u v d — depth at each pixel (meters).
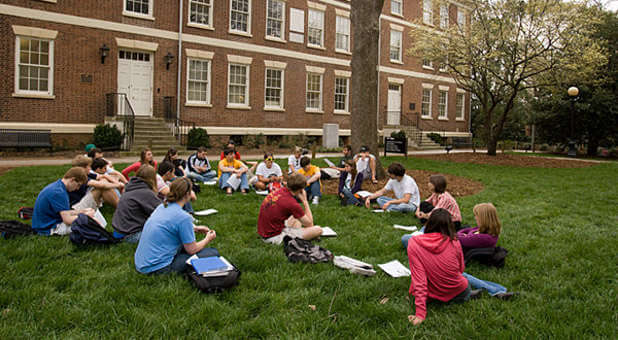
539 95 25.52
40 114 15.05
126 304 3.45
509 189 10.58
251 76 20.52
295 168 9.80
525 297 3.90
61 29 15.34
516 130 36.38
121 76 17.02
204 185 9.48
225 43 19.48
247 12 20.25
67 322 3.14
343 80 24.77
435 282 3.56
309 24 22.83
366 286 3.96
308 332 3.14
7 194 7.70
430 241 3.57
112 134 15.48
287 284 4.00
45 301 3.43
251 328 3.16
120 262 4.38
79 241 4.71
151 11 17.38
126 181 7.34
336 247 5.20
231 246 5.09
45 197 4.99
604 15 22.45
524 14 17.86
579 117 24.12
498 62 20.06
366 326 3.28
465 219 7.27
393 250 5.23
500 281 4.29
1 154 13.92
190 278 3.83
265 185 9.18
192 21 18.67
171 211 4.05
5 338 2.87
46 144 14.74
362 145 11.35
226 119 19.77
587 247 5.45
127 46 16.80
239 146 20.23
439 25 21.45
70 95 15.65
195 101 18.88
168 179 6.62
